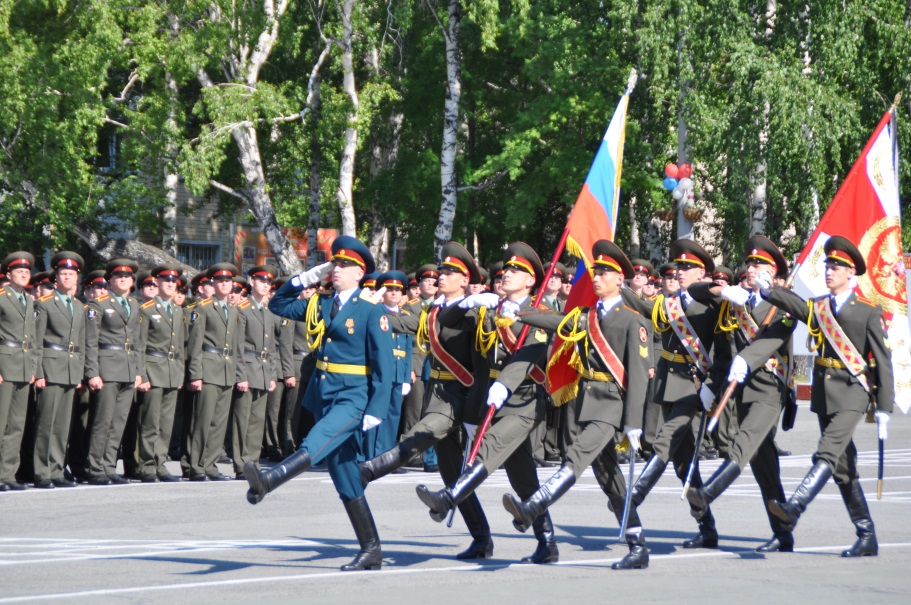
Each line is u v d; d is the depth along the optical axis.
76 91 35.50
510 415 11.50
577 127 44.03
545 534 12.02
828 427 12.52
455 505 11.01
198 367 20.52
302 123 41.59
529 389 11.64
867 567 11.86
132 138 38.03
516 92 47.78
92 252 40.91
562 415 18.67
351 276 11.56
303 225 48.28
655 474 12.64
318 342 11.59
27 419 19.84
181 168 37.41
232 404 21.52
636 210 48.56
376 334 11.34
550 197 51.41
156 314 20.33
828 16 38.91
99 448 19.70
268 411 23.48
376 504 16.94
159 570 11.36
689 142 40.09
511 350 11.58
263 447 24.23
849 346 12.54
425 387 23.28
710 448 24.56
